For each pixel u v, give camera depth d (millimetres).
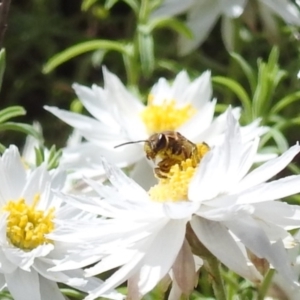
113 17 421
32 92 422
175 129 285
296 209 228
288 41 357
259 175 229
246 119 299
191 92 295
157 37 391
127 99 293
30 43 414
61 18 420
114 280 225
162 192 234
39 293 237
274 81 298
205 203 228
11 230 245
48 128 382
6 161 252
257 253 223
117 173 233
